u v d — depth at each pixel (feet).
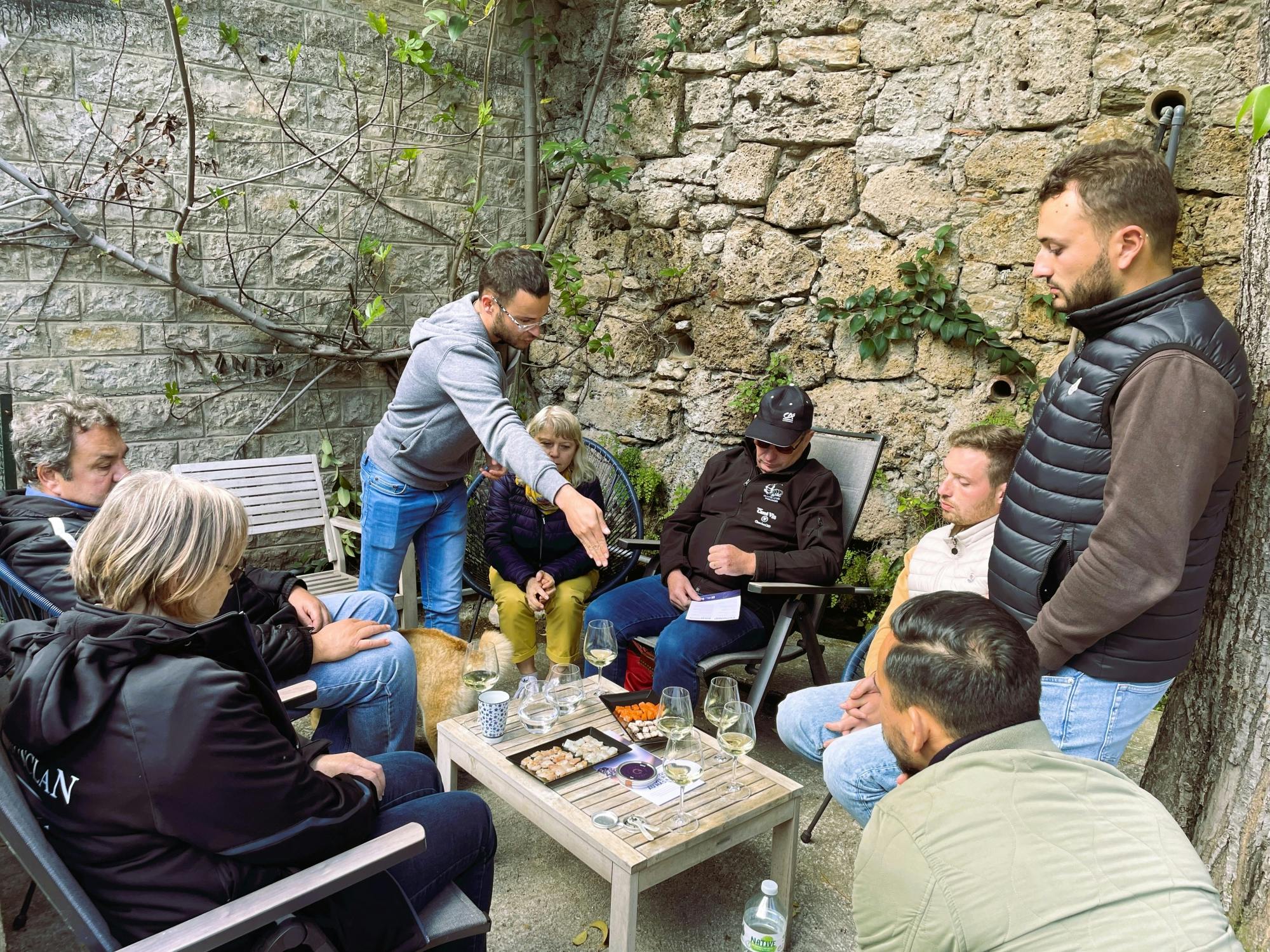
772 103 12.28
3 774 3.84
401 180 13.67
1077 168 5.23
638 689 9.90
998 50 10.63
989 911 3.18
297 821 4.27
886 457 12.03
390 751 7.63
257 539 13.03
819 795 8.79
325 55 12.67
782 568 9.26
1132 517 4.91
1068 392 5.43
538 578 10.23
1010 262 10.84
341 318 13.50
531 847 7.89
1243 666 5.80
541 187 15.15
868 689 6.63
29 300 11.02
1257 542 5.72
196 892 4.07
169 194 11.76
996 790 3.43
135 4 11.16
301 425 13.42
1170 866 3.27
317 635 7.32
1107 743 5.48
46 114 10.80
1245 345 5.89
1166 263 5.24
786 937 6.61
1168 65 9.67
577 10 14.28
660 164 13.53
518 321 8.39
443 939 4.87
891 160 11.55
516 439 7.89
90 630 4.14
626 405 14.38
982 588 7.10
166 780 3.90
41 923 5.31
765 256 12.67
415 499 9.07
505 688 10.58
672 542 10.50
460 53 13.92
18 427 6.27
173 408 12.23
